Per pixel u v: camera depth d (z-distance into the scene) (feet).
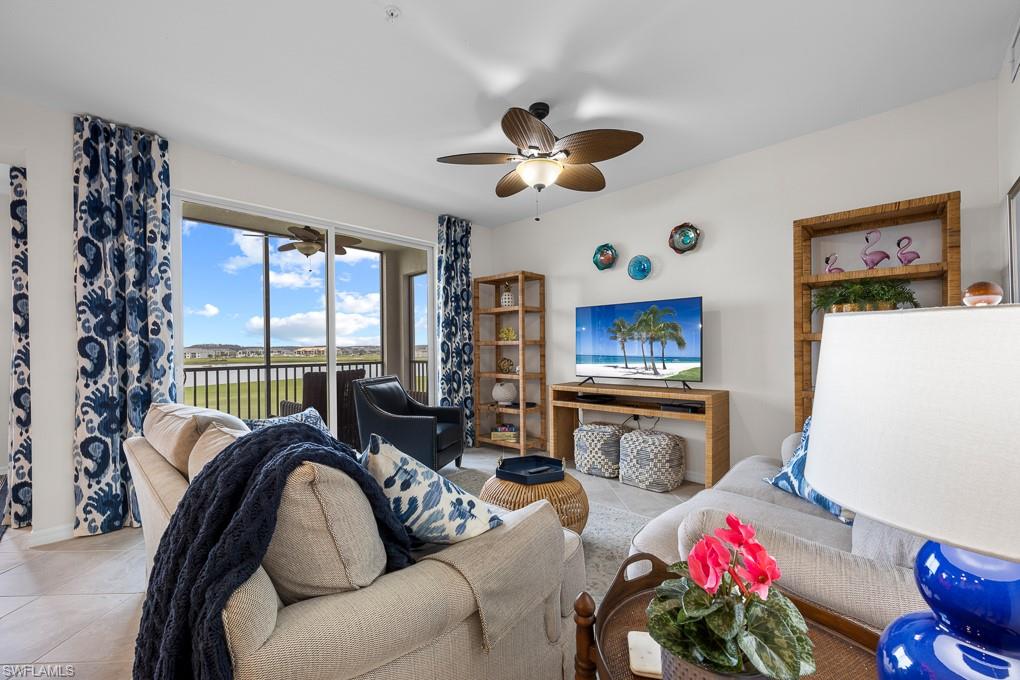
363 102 8.27
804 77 7.71
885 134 8.98
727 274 11.22
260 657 2.36
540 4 5.95
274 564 2.93
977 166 8.09
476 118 8.86
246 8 5.96
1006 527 1.46
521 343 14.62
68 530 8.37
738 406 11.09
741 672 2.14
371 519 3.23
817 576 3.15
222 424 5.38
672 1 5.91
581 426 13.28
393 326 14.70
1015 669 1.80
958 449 1.57
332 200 12.65
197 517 3.05
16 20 6.11
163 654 2.54
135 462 5.59
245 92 7.93
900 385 1.73
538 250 15.62
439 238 15.46
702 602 2.36
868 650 2.84
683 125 9.38
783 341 10.42
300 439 3.50
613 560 7.34
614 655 2.85
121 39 6.54
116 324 8.82
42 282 8.17
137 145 9.21
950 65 7.46
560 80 7.64
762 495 6.26
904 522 1.64
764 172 10.58
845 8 6.07
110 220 8.73
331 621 2.68
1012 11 6.15
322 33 6.46
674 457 11.00
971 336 1.59
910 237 8.87
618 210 13.39
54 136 8.32
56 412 8.30
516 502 7.05
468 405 15.99
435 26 6.34
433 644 3.14
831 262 9.45
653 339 12.22
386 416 11.49
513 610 3.61
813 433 2.17
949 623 1.96
